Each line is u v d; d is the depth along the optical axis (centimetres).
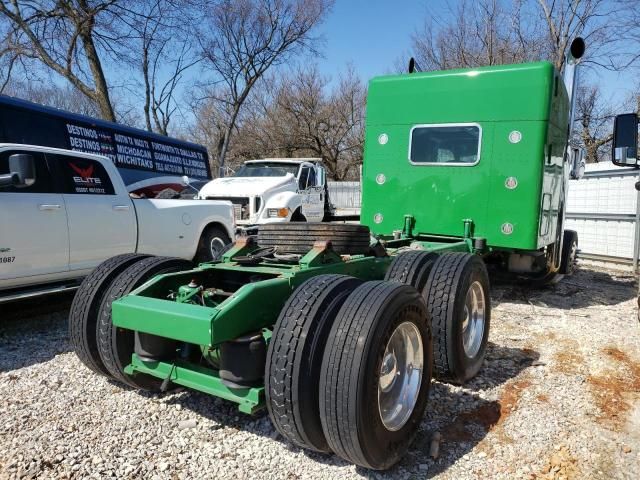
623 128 530
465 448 333
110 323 370
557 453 328
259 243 443
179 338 298
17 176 484
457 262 429
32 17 1877
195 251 791
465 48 2302
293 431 288
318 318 291
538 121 639
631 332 594
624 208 1095
